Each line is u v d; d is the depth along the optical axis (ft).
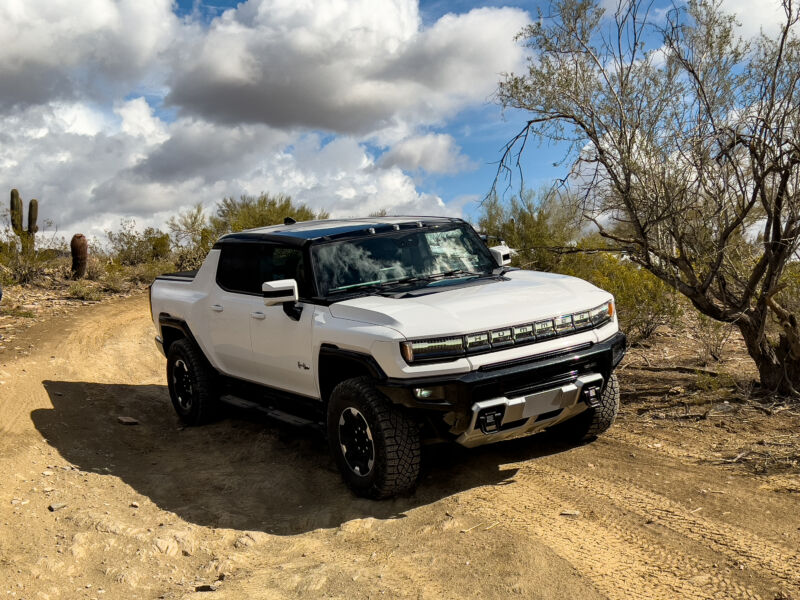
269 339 20.36
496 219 46.16
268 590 13.41
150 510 18.08
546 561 13.57
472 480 18.26
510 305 17.33
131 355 35.35
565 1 21.95
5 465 20.36
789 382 22.08
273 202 68.08
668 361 28.19
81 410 26.27
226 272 22.94
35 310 44.09
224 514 17.52
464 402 15.98
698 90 20.93
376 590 13.04
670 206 21.38
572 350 17.48
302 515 17.47
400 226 20.75
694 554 13.52
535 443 20.62
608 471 18.07
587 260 37.45
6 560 15.15
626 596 12.21
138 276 58.59
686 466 17.93
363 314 17.29
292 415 21.03
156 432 25.03
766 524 14.46
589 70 22.18
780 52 19.10
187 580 14.46
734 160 20.27
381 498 17.39
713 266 21.86
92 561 15.17
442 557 14.15
